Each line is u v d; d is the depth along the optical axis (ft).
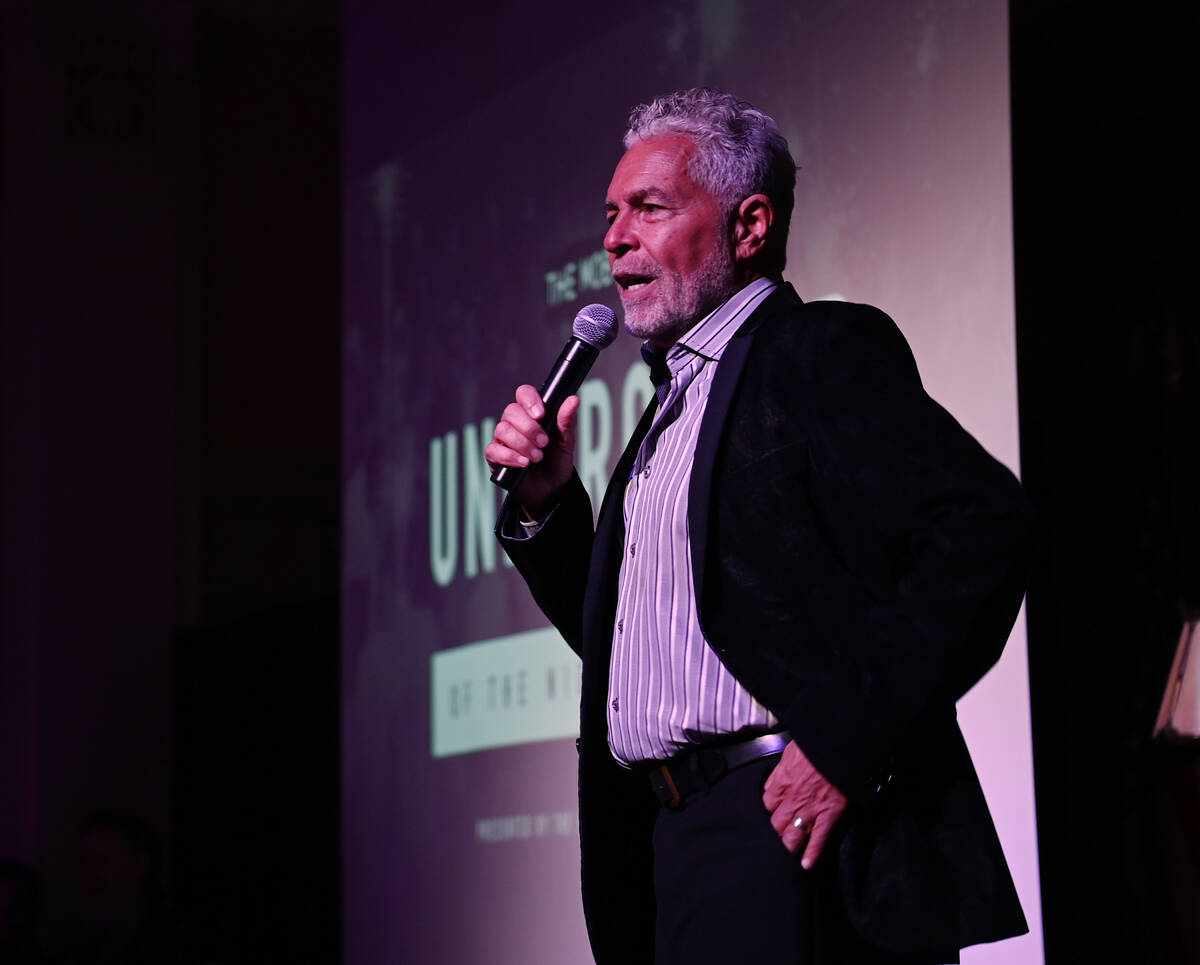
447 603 13.44
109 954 16.74
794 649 4.88
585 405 11.69
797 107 10.06
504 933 12.29
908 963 5.00
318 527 21.84
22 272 20.98
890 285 9.24
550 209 12.50
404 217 14.62
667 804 5.24
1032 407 11.40
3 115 21.27
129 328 21.08
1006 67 8.63
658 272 5.55
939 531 4.66
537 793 11.99
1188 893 9.02
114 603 20.54
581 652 6.29
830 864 4.90
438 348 13.87
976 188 8.75
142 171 21.39
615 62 11.87
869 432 4.81
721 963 4.92
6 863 17.20
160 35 21.68
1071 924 10.14
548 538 6.17
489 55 13.52
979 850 4.86
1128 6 11.12
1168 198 10.76
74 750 20.10
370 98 15.44
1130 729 9.73
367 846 14.39
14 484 20.58
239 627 19.38
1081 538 10.89
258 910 18.62
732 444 5.11
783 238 5.82
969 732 8.53
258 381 21.85
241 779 19.12
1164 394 10.41
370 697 14.55
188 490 21.16
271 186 22.29
